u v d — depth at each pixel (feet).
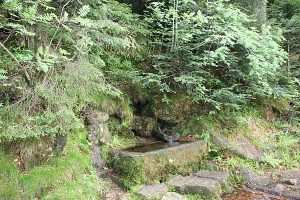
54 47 16.05
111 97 20.22
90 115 18.65
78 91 14.98
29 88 14.15
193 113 22.71
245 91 23.95
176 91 22.79
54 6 16.97
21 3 13.24
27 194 13.26
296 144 24.31
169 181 17.06
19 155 14.28
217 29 20.57
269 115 26.58
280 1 34.42
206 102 23.04
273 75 23.54
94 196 14.92
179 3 23.11
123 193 15.88
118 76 20.95
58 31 15.69
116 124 20.39
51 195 13.52
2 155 13.84
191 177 17.88
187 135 21.75
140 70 22.39
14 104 13.92
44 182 13.83
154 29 23.49
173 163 18.11
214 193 16.31
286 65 29.94
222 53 20.26
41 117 13.89
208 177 17.95
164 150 18.04
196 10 22.77
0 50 14.55
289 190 18.13
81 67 14.73
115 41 17.83
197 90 21.81
